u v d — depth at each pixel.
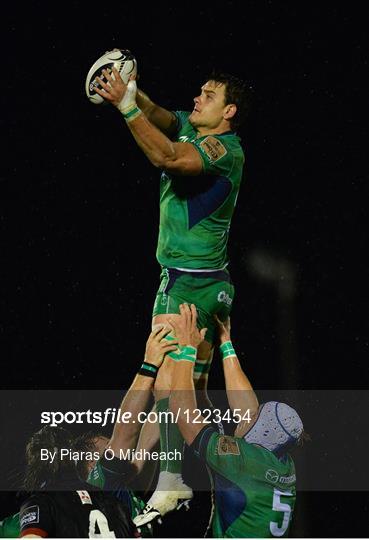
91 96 18.03
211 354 19.72
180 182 19.08
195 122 19.42
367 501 37.50
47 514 16.33
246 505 18.20
